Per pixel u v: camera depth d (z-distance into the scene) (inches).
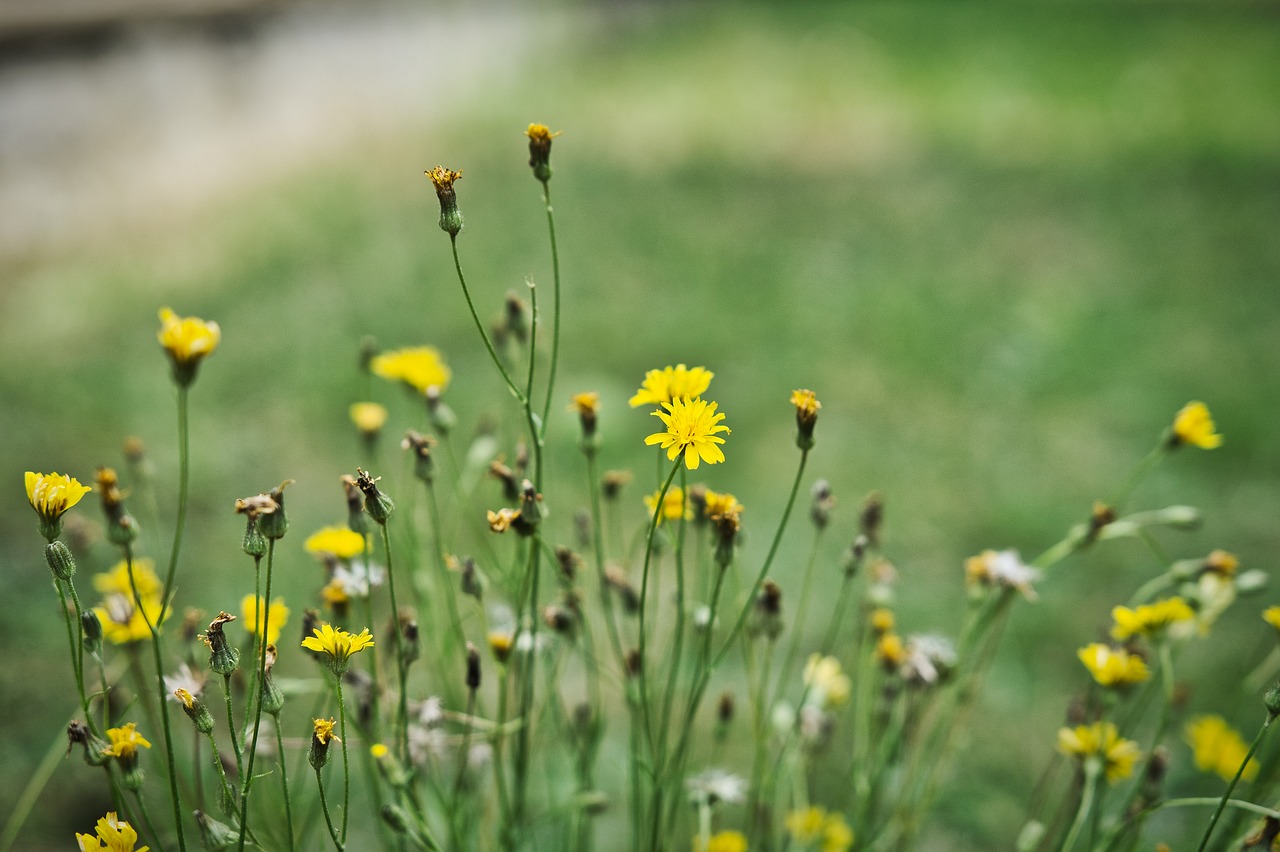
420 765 54.4
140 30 212.5
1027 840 59.9
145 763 71.0
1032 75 362.6
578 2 403.2
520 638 55.2
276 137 248.5
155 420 129.8
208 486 117.7
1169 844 75.2
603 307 169.9
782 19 472.7
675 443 45.2
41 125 188.9
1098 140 282.8
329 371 143.4
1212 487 126.2
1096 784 56.7
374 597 78.9
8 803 75.0
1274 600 105.3
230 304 164.9
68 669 88.4
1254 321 172.1
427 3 314.0
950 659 61.0
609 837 75.9
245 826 42.4
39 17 187.3
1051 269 194.5
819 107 313.1
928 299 179.0
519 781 55.9
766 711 84.2
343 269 179.3
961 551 114.6
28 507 111.3
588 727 61.4
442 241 194.5
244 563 102.6
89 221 193.3
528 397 49.8
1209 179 247.3
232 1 239.0
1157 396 146.9
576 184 235.0
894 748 62.6
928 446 134.6
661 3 470.0
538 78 336.8
